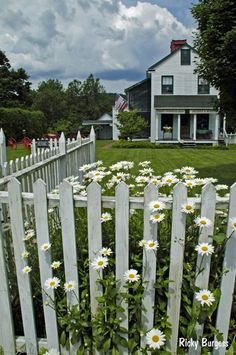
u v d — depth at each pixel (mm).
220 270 1836
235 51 7105
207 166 10391
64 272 2074
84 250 1953
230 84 7742
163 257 1900
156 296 1892
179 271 1806
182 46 24750
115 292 1808
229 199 1719
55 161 4938
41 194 1828
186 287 1818
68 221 1835
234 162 11398
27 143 14766
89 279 1899
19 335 2148
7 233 2168
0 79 38219
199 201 1764
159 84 25266
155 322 1875
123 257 1828
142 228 2004
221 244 1820
